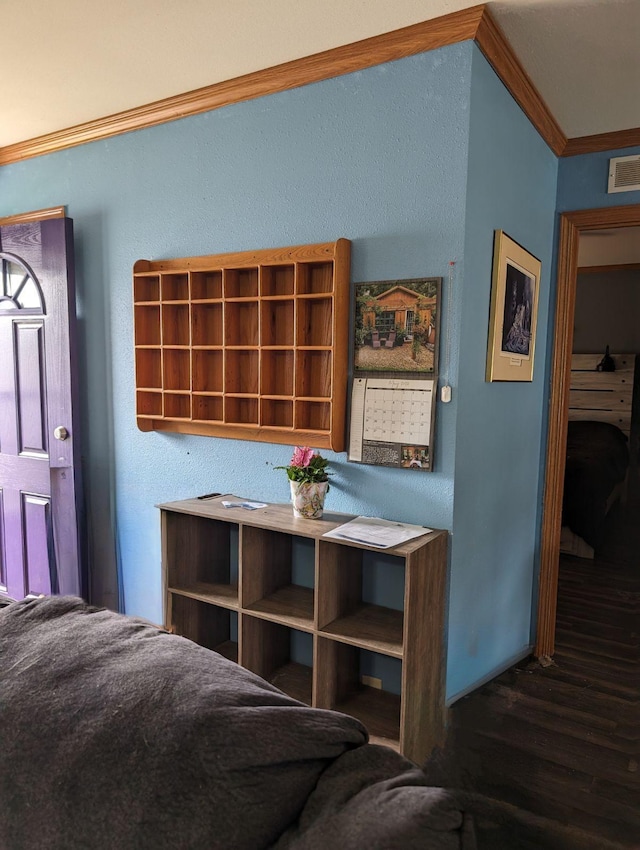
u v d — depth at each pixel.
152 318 2.52
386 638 1.81
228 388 2.26
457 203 1.83
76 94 2.33
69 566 2.75
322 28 1.84
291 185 2.15
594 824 1.65
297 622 1.92
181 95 2.33
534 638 2.76
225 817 0.56
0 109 2.47
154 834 0.56
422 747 1.86
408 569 1.66
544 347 2.72
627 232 4.03
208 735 0.60
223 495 2.39
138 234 2.57
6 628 0.83
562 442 2.74
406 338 1.94
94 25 1.82
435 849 0.50
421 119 1.88
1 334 2.87
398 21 1.80
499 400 2.24
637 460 5.70
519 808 1.70
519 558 2.59
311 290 2.15
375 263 2.00
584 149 2.61
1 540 2.98
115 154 2.60
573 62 1.99
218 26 1.83
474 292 1.93
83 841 0.58
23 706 0.67
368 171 1.99
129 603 2.77
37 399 2.78
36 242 2.70
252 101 2.22
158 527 2.63
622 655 2.73
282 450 2.26
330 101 2.04
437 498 1.93
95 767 0.60
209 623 2.37
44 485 2.78
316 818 0.55
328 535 1.80
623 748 2.01
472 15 1.72
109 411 2.75
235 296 2.29
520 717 2.17
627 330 5.64
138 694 0.66
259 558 2.10
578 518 4.18
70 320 2.65
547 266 2.66
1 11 1.74
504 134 2.07
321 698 1.90
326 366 2.13
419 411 1.92
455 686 2.08
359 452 2.05
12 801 0.62
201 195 2.38
